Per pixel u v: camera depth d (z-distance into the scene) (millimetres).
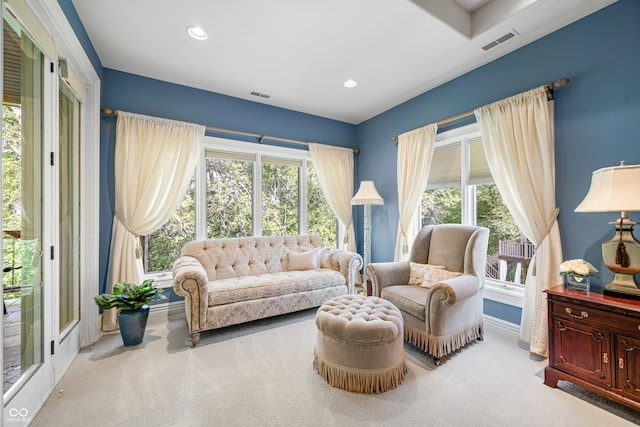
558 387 1770
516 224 2385
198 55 2582
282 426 1433
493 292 2604
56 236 1780
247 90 3324
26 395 1445
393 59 2645
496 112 2490
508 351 2230
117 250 2717
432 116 3273
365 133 4379
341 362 1753
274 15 2051
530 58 2359
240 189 3607
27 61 1517
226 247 3145
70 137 2174
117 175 2752
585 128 2051
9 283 1370
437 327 2023
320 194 4312
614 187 1566
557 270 2127
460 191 3039
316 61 2689
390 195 3908
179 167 3047
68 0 1839
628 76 1858
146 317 2410
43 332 1637
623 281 1662
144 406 1588
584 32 2047
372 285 2662
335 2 1924
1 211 1195
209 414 1524
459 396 1676
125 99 2869
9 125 1371
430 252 2799
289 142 3918
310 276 3012
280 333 2596
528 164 2252
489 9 2148
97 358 2129
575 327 1694
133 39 2332
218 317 2430
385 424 1443
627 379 1490
